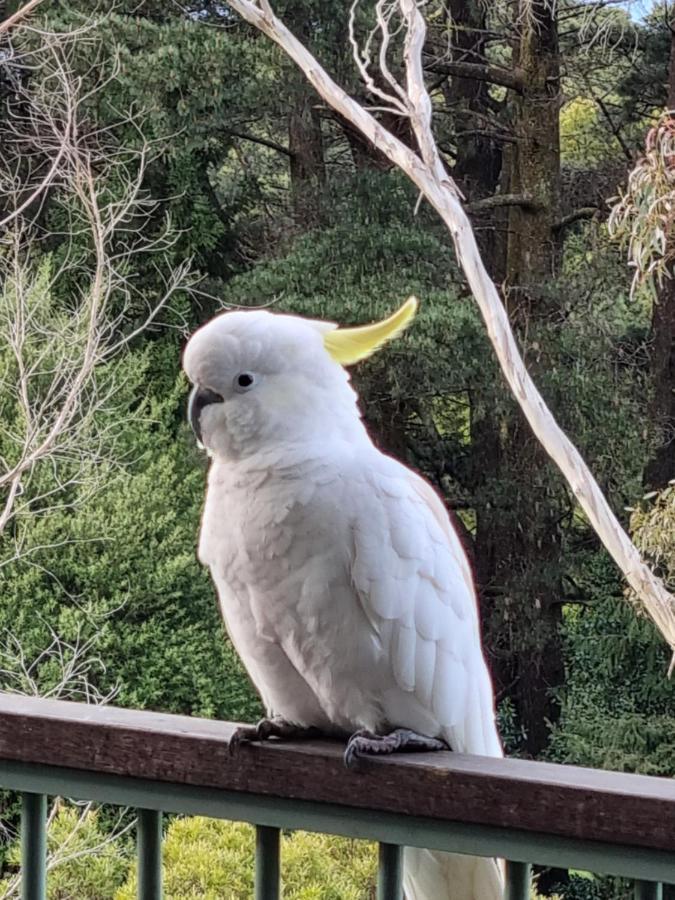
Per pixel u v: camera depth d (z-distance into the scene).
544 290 10.63
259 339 1.85
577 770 1.43
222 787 1.55
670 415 10.81
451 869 1.79
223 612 2.05
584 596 11.18
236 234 12.43
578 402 10.15
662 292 10.72
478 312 9.95
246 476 1.84
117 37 10.09
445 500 11.77
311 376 1.89
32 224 9.83
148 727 1.57
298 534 1.79
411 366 9.96
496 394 10.06
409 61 7.73
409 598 1.83
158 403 10.94
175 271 10.12
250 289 10.11
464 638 1.96
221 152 12.05
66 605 9.41
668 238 6.05
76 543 9.37
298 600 1.81
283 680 1.96
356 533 1.78
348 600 1.80
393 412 11.24
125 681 9.34
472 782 1.42
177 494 10.19
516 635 10.91
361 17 9.96
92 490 9.01
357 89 10.30
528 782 1.38
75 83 9.66
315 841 6.30
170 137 10.12
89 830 6.82
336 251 10.13
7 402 9.41
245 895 5.98
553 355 10.38
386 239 10.04
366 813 1.49
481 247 12.39
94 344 8.38
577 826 1.36
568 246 12.07
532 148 11.23
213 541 1.91
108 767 1.59
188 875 6.00
